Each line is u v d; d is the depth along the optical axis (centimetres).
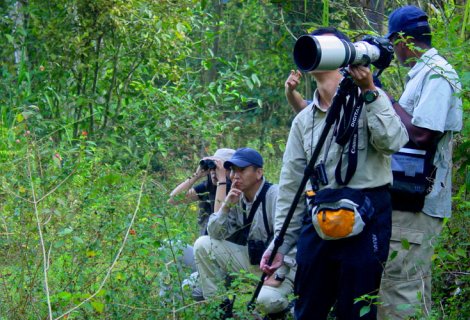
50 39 2111
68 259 1107
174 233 1113
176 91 1958
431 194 1016
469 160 1043
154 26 2091
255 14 3553
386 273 1022
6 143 1390
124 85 2133
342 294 922
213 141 1830
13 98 2006
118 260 1088
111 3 2041
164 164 1566
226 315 1097
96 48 2178
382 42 890
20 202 1107
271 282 1109
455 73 1007
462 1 1459
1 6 2198
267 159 2642
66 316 1020
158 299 1077
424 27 1067
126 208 1132
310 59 860
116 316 1043
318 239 936
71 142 1778
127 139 1825
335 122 928
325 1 1248
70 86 2172
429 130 988
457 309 1045
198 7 2298
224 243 1172
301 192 947
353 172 908
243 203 1177
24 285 1072
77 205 1145
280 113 3516
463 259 1088
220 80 1953
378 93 889
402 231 1016
